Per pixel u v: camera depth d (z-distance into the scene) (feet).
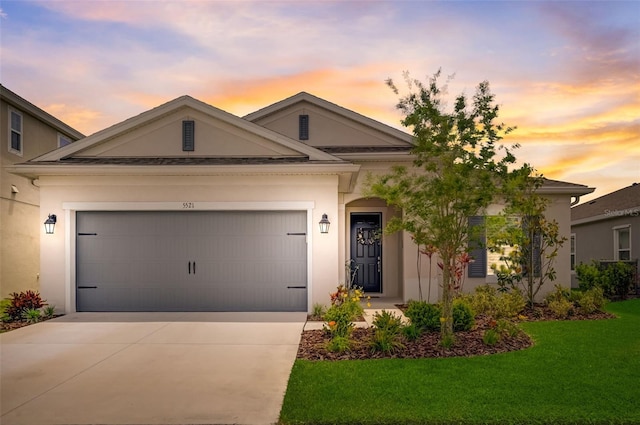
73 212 38.55
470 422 15.79
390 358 23.65
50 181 38.27
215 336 29.19
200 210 38.32
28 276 51.47
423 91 25.82
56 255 38.04
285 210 38.32
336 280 37.50
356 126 48.80
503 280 41.04
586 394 18.26
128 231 38.63
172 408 17.33
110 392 19.10
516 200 27.32
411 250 44.73
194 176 38.11
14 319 35.09
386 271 49.16
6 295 47.85
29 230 51.83
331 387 19.26
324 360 23.57
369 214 50.08
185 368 22.40
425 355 24.13
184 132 40.04
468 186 25.13
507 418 16.03
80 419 16.38
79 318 35.65
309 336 29.12
